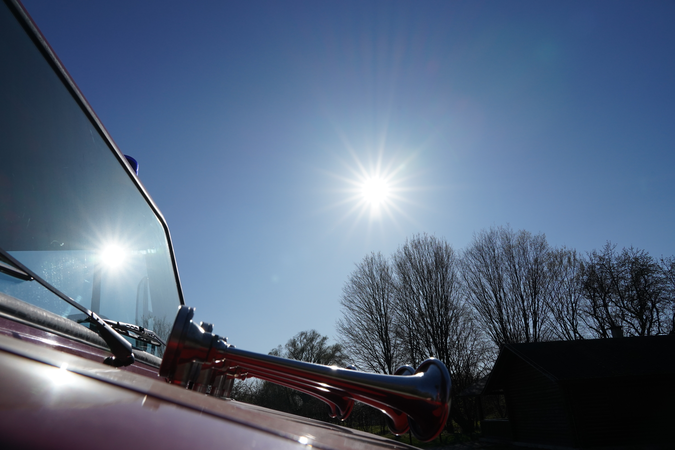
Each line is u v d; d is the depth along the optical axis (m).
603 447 18.33
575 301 32.78
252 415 0.50
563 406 19.30
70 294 1.20
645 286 31.44
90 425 0.26
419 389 0.87
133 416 0.31
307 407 30.69
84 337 1.13
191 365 0.82
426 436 0.88
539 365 20.36
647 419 18.55
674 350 20.39
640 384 19.02
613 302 32.41
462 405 32.22
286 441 0.43
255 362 0.88
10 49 0.96
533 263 33.28
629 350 21.03
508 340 31.66
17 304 0.82
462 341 30.28
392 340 30.25
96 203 1.40
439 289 30.64
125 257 1.67
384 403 0.91
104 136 1.46
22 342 0.43
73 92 1.24
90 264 1.34
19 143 0.98
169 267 2.35
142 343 1.77
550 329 32.41
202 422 0.37
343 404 1.39
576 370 19.62
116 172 1.58
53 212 1.12
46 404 0.27
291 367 0.90
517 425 23.78
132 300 1.74
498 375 24.89
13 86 0.97
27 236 0.99
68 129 1.22
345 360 37.41
